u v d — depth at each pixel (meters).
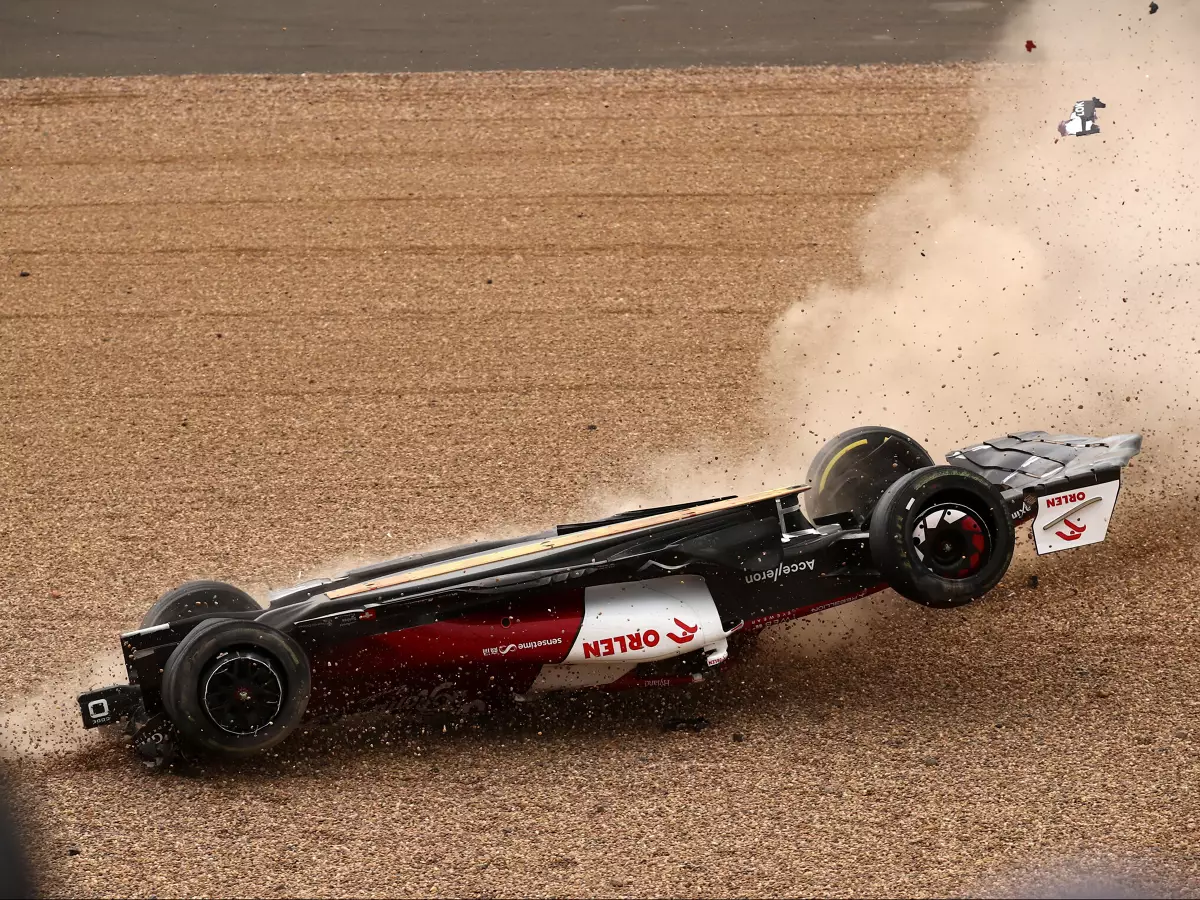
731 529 22.98
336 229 60.44
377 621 21.61
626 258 55.31
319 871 18.30
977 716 22.33
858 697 23.20
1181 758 20.59
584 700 23.30
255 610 23.33
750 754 21.28
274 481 35.44
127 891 17.91
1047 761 20.70
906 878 17.72
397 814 19.75
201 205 64.19
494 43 89.31
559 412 39.94
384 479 35.25
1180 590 26.91
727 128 72.25
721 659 22.73
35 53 88.12
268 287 53.88
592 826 19.25
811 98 76.50
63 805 20.23
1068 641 25.03
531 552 23.00
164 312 51.53
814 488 26.42
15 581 29.64
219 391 43.19
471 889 17.77
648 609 22.27
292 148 71.62
